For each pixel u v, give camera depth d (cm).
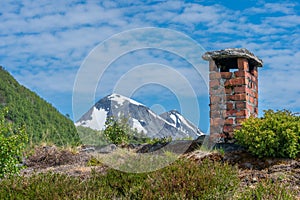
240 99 849
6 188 505
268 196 505
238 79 854
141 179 557
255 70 941
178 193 495
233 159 725
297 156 701
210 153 744
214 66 869
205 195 490
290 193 526
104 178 571
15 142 784
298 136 696
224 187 512
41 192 491
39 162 917
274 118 733
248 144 730
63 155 916
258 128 721
